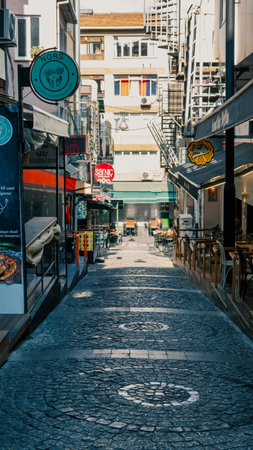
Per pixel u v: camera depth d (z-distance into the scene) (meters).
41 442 4.71
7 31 10.30
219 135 16.52
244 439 4.77
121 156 47.78
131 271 18.50
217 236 17.70
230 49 11.21
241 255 9.85
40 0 20.53
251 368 6.99
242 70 15.68
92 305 11.54
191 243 18.47
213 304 11.65
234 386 6.24
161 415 5.32
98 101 39.78
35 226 9.95
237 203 20.52
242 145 17.58
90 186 21.75
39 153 12.22
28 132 8.92
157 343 8.21
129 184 45.91
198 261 16.53
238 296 10.17
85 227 28.47
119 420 5.19
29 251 8.83
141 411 5.42
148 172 46.84
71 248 18.53
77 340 8.38
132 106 47.72
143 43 47.84
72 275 14.55
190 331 9.06
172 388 6.13
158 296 12.75
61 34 22.83
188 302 11.92
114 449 4.57
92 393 5.95
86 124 32.09
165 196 45.78
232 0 11.15
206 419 5.22
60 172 17.81
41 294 10.20
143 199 45.72
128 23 47.34
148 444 4.66
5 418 5.25
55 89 10.59
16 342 7.87
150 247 32.75
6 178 8.42
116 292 13.41
